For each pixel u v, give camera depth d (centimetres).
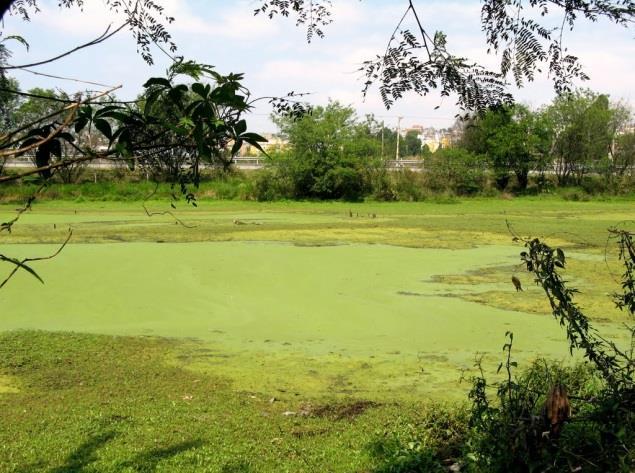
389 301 1252
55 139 188
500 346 947
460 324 1080
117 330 1032
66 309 1157
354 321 1100
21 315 1114
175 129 191
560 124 4022
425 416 591
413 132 4919
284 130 3912
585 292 1338
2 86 200
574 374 583
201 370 819
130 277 1429
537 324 1077
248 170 4303
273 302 1237
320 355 898
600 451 385
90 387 732
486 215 3164
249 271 1527
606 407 394
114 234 2236
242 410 661
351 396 726
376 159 4016
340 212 3303
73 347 888
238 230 2389
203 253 1789
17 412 638
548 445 394
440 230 2448
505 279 1487
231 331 1030
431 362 864
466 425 540
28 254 1747
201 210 3325
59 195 3269
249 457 521
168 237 2159
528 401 456
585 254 1875
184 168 202
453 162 4041
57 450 529
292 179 3947
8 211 2962
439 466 469
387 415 641
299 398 716
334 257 1764
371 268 1606
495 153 3897
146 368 816
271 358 881
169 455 518
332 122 3912
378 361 869
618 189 4128
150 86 194
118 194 3394
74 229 2389
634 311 478
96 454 520
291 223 2705
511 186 4159
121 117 191
